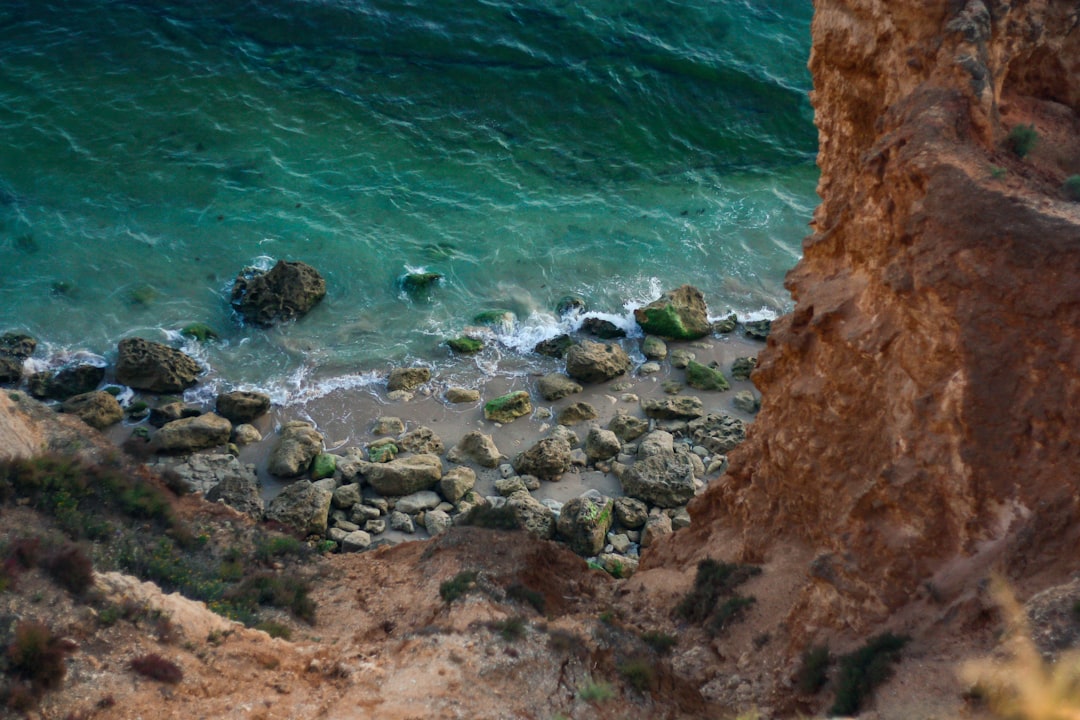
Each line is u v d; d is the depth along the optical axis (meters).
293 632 18.66
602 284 38.25
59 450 23.86
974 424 13.61
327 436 30.92
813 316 17.14
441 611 18.02
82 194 40.19
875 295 15.86
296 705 14.25
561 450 29.33
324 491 27.70
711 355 34.94
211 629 16.20
